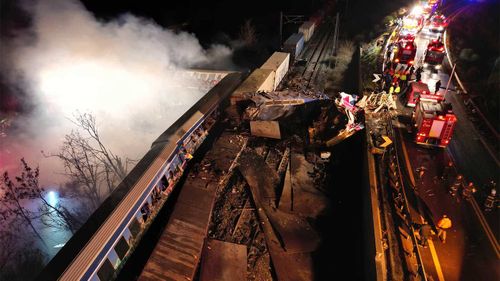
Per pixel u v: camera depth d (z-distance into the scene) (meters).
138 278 9.20
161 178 12.17
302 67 29.42
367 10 50.88
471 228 12.11
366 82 23.64
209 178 13.20
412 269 9.98
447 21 38.34
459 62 28.44
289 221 11.94
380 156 14.60
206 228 11.26
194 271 9.86
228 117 17.94
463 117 20.03
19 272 16.42
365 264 10.41
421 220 12.33
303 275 10.29
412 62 24.70
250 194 13.01
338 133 16.36
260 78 21.19
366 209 11.96
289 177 13.91
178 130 14.30
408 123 18.70
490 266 10.73
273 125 17.05
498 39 32.41
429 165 15.46
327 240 11.41
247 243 11.12
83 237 9.33
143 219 11.14
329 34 39.62
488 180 14.64
